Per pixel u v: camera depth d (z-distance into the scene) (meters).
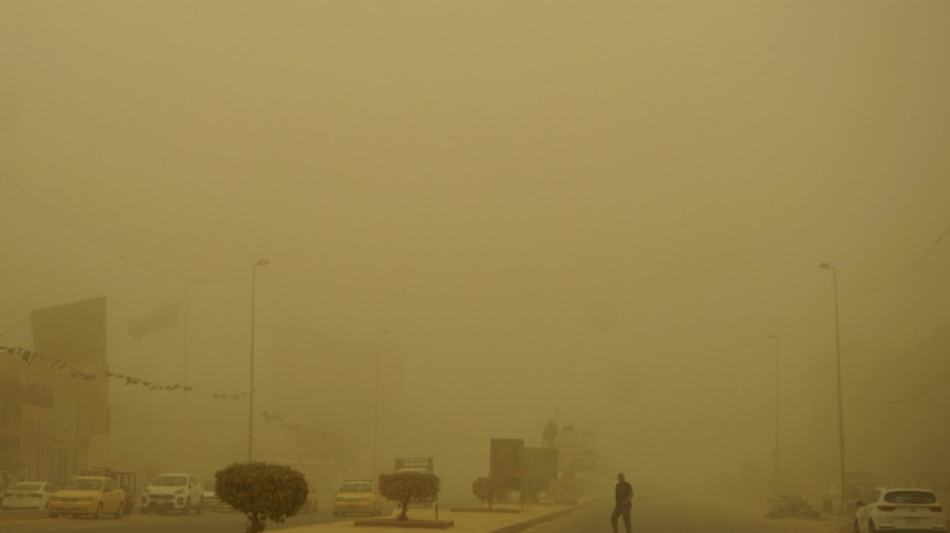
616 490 34.09
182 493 46.94
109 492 42.38
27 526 34.84
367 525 35.00
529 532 38.00
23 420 60.03
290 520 42.31
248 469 20.05
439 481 36.97
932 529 30.38
